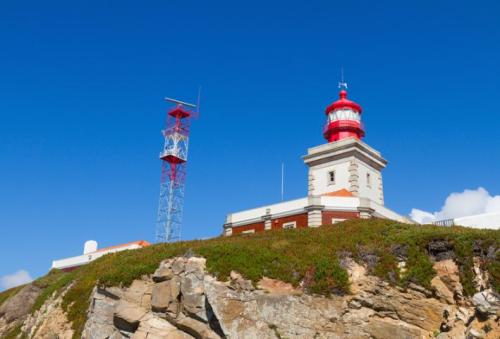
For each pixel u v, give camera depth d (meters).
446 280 31.66
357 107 64.00
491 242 31.30
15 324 47.34
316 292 32.78
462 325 29.48
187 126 72.62
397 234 35.81
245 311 32.22
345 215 49.12
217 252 35.62
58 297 43.41
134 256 43.47
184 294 34.12
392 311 31.83
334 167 57.75
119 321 34.56
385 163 61.59
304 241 37.66
